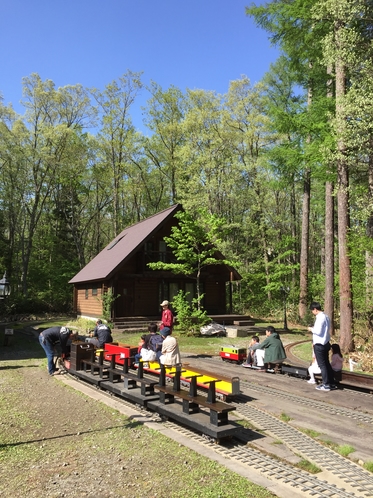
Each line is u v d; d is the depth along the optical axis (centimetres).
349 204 1459
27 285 3934
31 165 3684
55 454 538
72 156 3719
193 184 3070
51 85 3753
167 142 3634
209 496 412
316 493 421
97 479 460
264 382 949
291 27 1645
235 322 2423
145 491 428
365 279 1380
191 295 2623
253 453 532
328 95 1838
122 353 1083
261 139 3058
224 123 3117
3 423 674
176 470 476
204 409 713
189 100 3312
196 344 1717
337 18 1328
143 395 760
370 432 615
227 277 2647
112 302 2256
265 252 3148
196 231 1939
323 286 2717
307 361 1352
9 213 4028
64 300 3678
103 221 4903
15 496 424
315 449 545
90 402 806
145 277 2439
